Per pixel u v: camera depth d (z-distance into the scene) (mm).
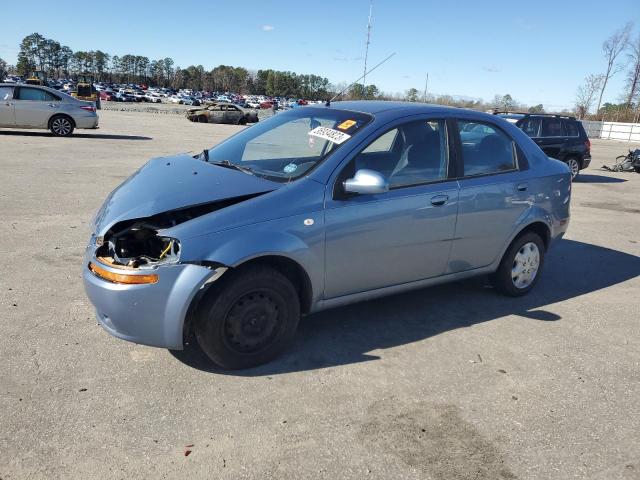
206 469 2576
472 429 2992
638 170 17078
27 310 4156
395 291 4102
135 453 2656
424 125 4164
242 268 3283
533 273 5070
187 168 3859
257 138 4336
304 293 3641
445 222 4148
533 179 4777
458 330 4250
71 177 9961
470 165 4395
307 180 3547
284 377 3412
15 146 13969
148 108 46781
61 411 2939
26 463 2545
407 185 3969
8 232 6199
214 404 3084
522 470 2688
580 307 4910
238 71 155500
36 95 16734
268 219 3326
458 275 4469
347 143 3742
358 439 2852
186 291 3098
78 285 4719
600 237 7855
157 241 3344
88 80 47719
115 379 3281
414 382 3441
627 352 4043
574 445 2904
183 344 3238
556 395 3387
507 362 3777
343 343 3918
